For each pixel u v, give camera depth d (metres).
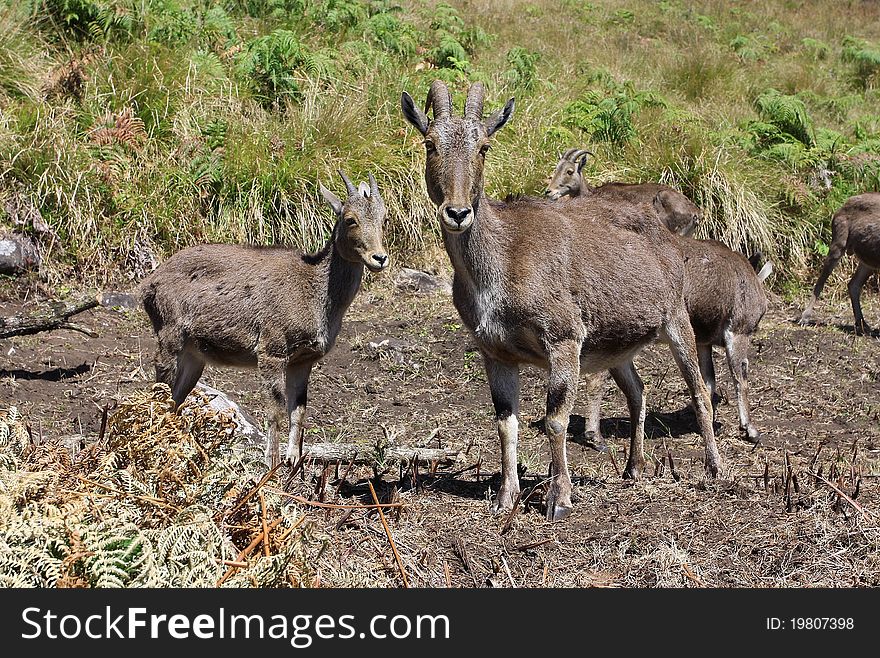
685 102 15.21
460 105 12.66
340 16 14.30
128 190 10.55
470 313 5.58
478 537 5.12
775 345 9.98
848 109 16.64
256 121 11.60
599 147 12.95
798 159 13.24
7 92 11.05
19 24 11.60
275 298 5.95
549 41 17.56
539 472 6.40
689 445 7.28
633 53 17.69
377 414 7.56
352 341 9.17
